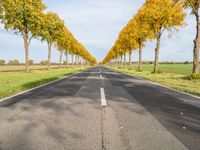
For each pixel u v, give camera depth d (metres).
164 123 5.52
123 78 23.06
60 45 59.66
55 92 11.49
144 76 27.11
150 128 5.08
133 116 6.23
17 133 4.68
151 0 34.38
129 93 11.16
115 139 4.31
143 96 10.17
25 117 6.09
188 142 4.17
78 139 4.30
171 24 33.19
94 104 8.03
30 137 4.42
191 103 8.48
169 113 6.66
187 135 4.60
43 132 4.75
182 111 6.97
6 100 9.10
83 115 6.31
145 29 40.03
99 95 10.29
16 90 12.35
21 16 32.62
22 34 35.03
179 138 4.40
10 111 6.89
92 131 4.82
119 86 14.60
